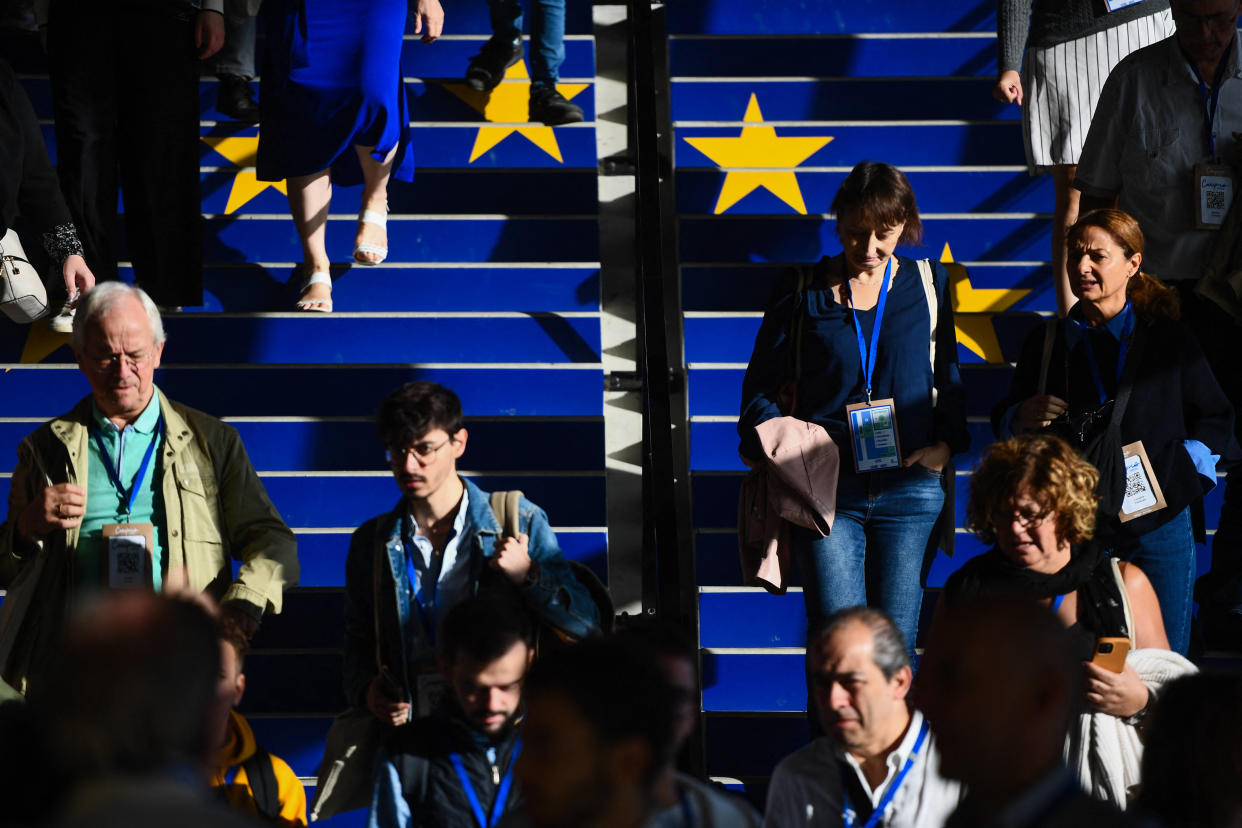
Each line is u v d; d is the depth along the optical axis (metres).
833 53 11.93
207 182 11.04
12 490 6.76
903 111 11.59
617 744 3.37
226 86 11.45
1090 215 7.36
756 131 11.30
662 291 8.34
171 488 6.68
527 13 12.51
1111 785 5.57
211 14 9.55
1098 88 9.99
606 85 12.75
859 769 5.20
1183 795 4.15
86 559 6.57
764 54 11.97
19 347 9.67
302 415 9.35
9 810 3.53
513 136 11.28
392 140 9.50
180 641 2.96
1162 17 10.02
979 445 9.22
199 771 2.96
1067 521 6.01
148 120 9.35
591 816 3.38
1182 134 8.70
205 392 9.33
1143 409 7.09
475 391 9.33
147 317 6.64
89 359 6.54
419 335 9.78
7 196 8.60
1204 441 7.09
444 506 6.27
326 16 9.48
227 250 10.57
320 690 8.06
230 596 6.49
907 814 5.14
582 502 8.86
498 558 6.02
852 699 5.11
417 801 5.38
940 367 7.42
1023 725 3.27
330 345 9.73
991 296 10.25
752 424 7.39
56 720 2.88
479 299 10.21
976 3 12.20
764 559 7.28
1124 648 5.57
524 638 5.34
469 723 5.43
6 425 9.01
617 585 9.05
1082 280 7.27
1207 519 8.88
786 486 7.15
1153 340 7.18
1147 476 6.98
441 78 11.73
